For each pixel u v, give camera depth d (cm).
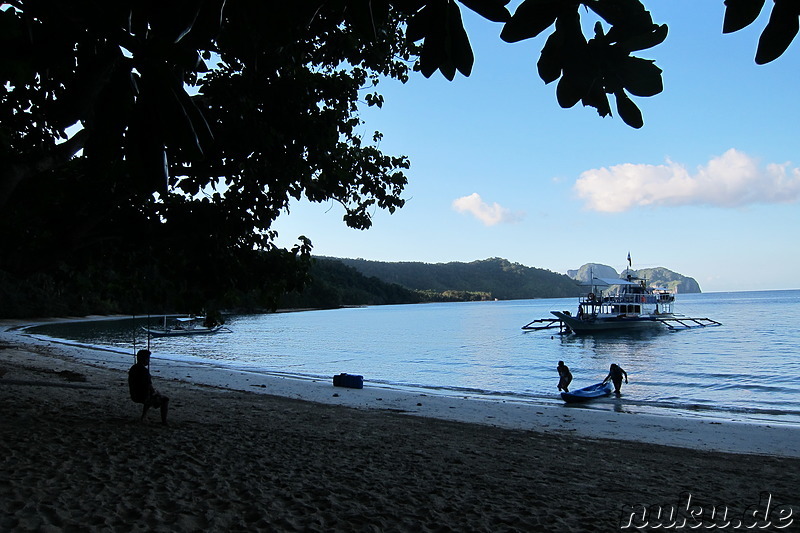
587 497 704
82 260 1073
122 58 172
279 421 1265
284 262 1071
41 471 626
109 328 7488
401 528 533
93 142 180
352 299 19250
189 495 582
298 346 5103
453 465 867
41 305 9300
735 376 2819
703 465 1048
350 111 1098
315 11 177
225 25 187
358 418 1461
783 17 156
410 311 16238
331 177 1077
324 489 648
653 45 165
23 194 883
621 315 6150
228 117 790
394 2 175
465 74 176
